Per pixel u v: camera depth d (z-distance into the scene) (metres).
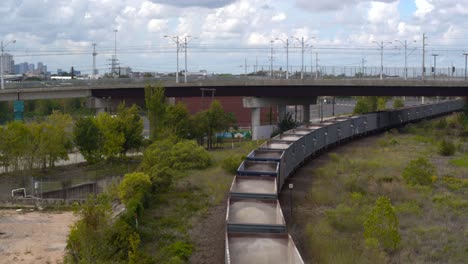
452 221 32.19
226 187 41.12
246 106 88.31
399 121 88.19
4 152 52.28
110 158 60.25
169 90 90.00
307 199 37.00
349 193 37.97
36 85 86.50
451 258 25.73
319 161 53.47
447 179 43.84
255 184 31.34
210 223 32.09
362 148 63.50
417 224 31.50
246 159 37.91
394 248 26.47
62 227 34.88
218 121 72.56
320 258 24.84
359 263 24.16
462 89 80.38
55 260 28.67
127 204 33.41
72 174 53.16
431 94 82.06
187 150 51.12
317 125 61.66
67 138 59.00
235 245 21.48
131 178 37.06
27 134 53.19
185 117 69.00
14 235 33.09
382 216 26.66
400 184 41.50
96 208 27.92
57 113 64.56
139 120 62.66
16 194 45.06
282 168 38.41
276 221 24.83
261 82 84.75
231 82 86.19
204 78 96.00
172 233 30.12
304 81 82.94
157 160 46.62
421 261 25.25
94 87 89.69
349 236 28.67
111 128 59.34
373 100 113.00
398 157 56.59
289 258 20.62
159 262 25.30
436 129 83.88
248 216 25.31
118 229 27.20
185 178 44.88
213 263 25.53
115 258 25.02
